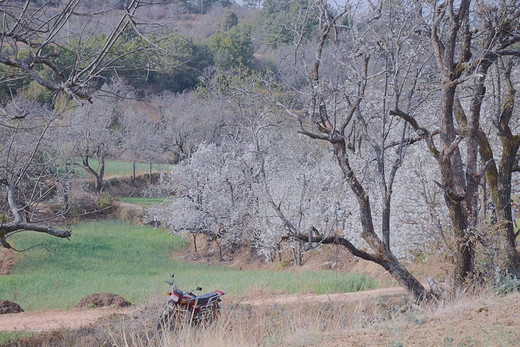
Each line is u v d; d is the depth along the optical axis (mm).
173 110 74438
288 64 20625
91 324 20594
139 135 71250
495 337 10195
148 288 35031
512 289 18766
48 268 49469
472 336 10422
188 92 79875
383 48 19984
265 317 16188
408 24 20562
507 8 20453
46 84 12656
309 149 50688
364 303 19531
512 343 9688
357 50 19859
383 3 20312
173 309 16766
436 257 35156
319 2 19906
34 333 20922
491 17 20688
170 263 54531
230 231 54938
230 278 39094
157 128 76125
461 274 20094
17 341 18969
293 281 34031
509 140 23422
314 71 20234
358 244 43344
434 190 32344
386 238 20609
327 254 49656
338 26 19984
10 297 35844
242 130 46406
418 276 31797
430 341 10227
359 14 20469
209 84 63969
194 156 58531
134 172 74125
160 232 65938
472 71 20562
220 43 69438
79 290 37250
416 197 35906
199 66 67375
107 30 14047
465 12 19719
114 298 30125
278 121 23766
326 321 14938
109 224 65750
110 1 13414
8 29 13695
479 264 20344
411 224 36906
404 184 36812
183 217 57500
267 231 49750
